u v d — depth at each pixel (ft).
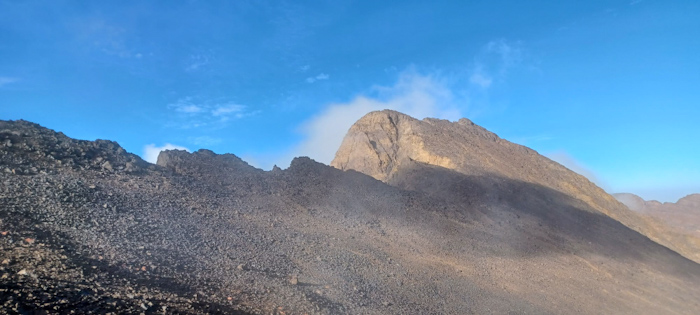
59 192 49.44
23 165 54.60
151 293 32.22
